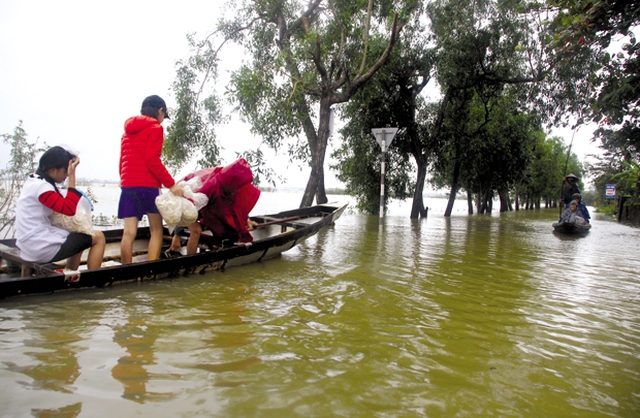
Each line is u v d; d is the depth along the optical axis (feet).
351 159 65.62
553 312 13.32
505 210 111.75
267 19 45.78
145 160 15.37
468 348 9.96
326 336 10.31
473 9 53.57
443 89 58.80
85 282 13.42
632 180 77.41
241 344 9.55
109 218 35.17
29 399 6.79
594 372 8.87
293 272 17.99
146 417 6.41
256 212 48.93
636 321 12.59
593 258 25.27
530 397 7.65
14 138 24.22
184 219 16.25
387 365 8.73
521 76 56.54
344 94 42.04
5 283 11.75
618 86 13.03
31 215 13.17
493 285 16.93
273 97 39.60
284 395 7.25
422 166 61.36
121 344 9.27
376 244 28.22
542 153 118.93
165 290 14.19
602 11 12.87
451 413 6.94
